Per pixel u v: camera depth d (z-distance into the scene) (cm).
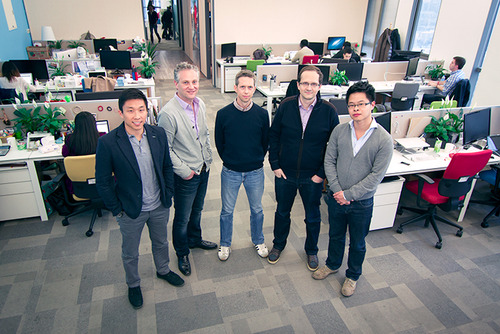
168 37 1490
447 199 267
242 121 202
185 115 193
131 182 173
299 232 281
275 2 757
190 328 193
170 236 270
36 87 488
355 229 203
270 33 782
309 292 221
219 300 213
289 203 229
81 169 243
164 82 785
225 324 196
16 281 223
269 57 765
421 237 282
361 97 173
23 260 242
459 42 578
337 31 822
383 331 195
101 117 324
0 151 273
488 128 326
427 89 567
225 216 234
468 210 325
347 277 221
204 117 207
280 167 218
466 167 243
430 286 229
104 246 259
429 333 195
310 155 206
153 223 197
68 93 495
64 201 295
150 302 210
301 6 777
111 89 437
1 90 395
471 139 312
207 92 724
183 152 199
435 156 293
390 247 268
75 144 248
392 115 307
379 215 278
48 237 268
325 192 342
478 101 537
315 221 229
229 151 211
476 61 550
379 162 181
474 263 253
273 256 244
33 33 764
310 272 238
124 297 213
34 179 273
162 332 190
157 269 221
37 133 305
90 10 788
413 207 312
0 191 270
